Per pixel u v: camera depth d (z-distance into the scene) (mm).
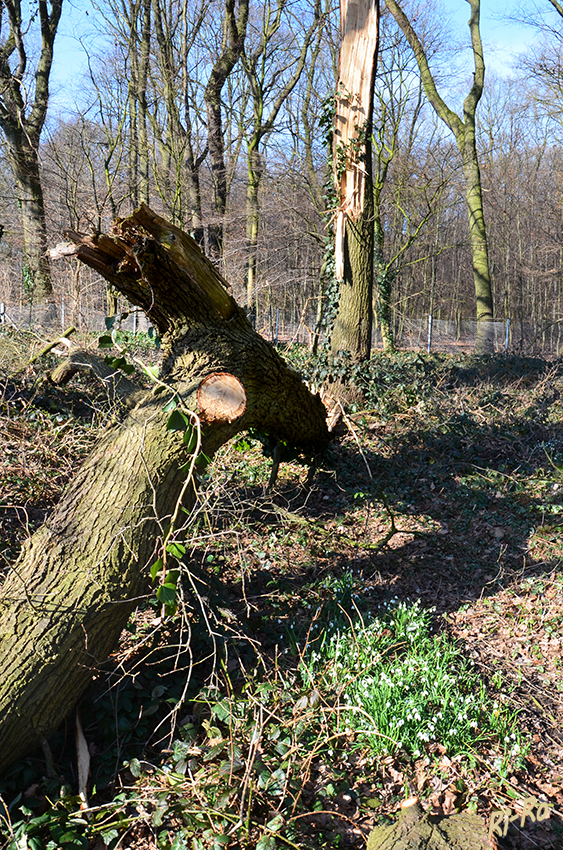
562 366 14172
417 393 9719
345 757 3270
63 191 17328
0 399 6848
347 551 5734
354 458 7629
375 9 8797
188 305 4078
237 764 2998
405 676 3725
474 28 21922
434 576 5305
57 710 3109
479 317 23188
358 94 9016
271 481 6547
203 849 2688
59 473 6039
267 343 4867
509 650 4293
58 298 15820
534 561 5441
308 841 2771
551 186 26344
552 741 3475
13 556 4543
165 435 3746
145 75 20344
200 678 3811
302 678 3793
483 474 7309
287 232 18609
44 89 19328
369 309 9430
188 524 3584
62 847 2686
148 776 3096
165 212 20047
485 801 3066
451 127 22422
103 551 3381
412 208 20219
